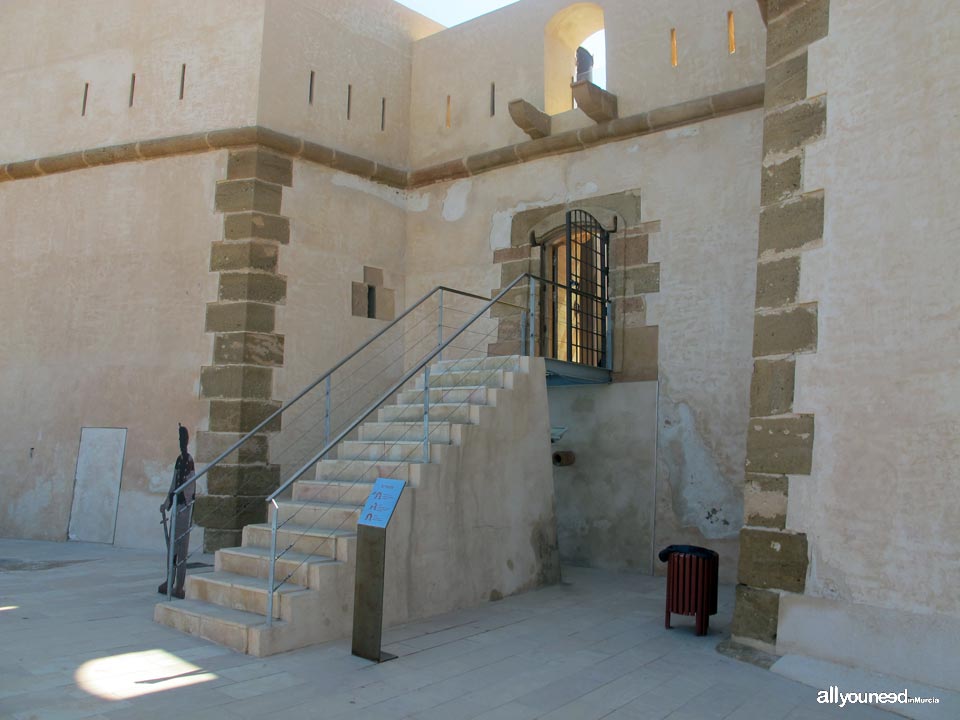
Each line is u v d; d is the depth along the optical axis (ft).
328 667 16.07
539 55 34.99
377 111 36.99
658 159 30.86
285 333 32.09
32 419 34.40
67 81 36.55
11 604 20.56
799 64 18.80
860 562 15.94
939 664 14.37
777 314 18.37
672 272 29.91
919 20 16.43
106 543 31.99
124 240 33.81
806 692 15.42
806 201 18.12
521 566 24.38
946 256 15.31
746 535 18.16
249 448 30.32
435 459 21.65
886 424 15.89
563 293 34.30
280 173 32.78
